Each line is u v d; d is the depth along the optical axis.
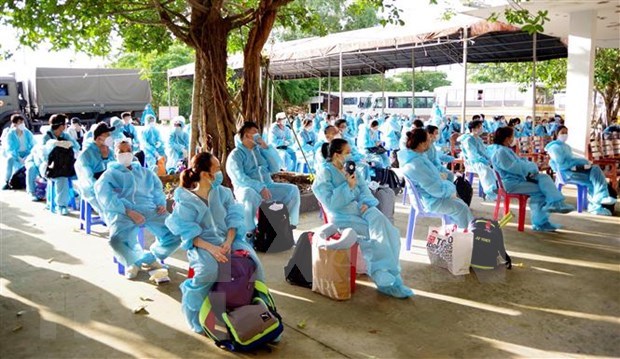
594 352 3.28
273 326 3.30
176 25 7.55
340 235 4.29
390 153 11.62
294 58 15.33
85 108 19.73
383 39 12.59
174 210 3.60
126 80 20.48
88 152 5.54
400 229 6.47
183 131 10.90
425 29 11.98
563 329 3.60
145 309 3.96
